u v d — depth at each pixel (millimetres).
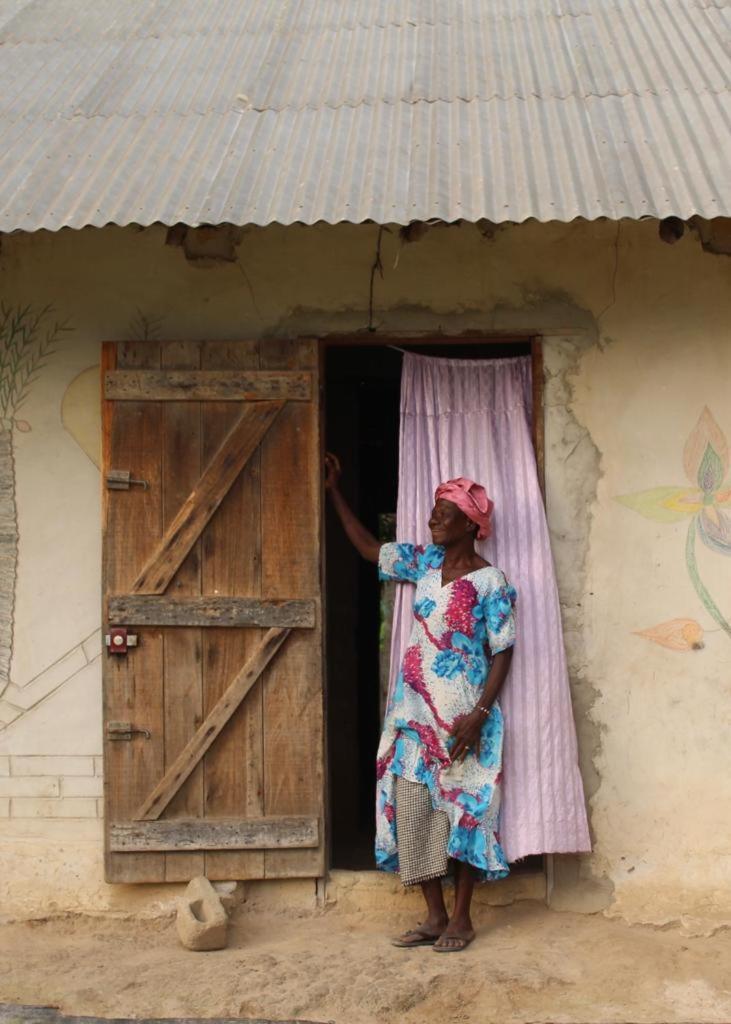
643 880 5027
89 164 4715
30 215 4375
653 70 5180
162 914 5059
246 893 5105
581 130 4766
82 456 5176
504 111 4926
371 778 7258
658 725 5051
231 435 5012
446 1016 4340
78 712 5156
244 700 5008
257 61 5488
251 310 5145
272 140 4820
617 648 5055
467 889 4812
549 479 5082
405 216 4250
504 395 5172
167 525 5012
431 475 5184
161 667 5012
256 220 4273
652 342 5062
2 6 6242
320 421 5098
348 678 7121
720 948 4859
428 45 5547
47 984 4566
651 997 4449
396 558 5012
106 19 6031
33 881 5125
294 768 5008
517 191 4375
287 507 5004
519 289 5086
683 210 4246
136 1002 4414
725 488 5039
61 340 5180
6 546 5180
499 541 5074
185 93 5230
